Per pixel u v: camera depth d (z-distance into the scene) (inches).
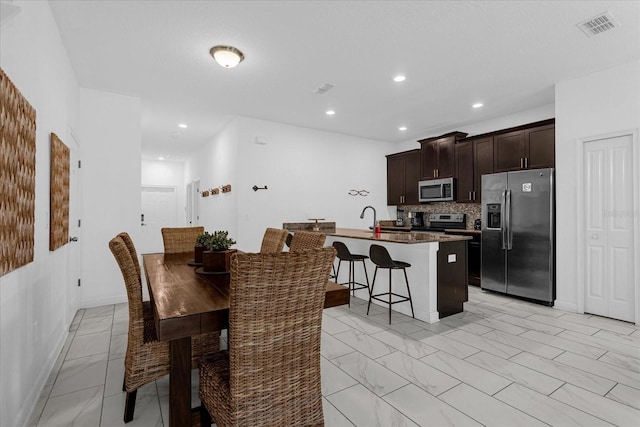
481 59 124.8
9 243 57.5
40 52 82.5
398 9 94.3
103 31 105.3
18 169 62.1
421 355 99.7
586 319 132.1
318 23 101.5
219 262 84.1
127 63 127.6
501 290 168.4
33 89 76.4
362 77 141.6
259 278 45.6
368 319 133.7
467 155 207.6
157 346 68.9
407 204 255.3
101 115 154.5
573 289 142.0
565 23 101.0
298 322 51.5
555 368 91.2
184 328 50.2
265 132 209.0
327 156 237.5
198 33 107.2
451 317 135.9
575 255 141.0
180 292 63.8
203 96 164.7
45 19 87.4
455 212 230.5
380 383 83.5
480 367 91.9
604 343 108.3
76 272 140.9
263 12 96.0
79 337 114.7
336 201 241.9
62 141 109.5
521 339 111.8
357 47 116.0
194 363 81.8
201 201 295.0
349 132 240.4
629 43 112.6
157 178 374.9
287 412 51.6
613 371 89.5
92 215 151.1
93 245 151.1
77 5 92.0
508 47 115.7
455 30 105.2
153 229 373.1
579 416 70.1
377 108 184.2
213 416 52.9
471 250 194.5
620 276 129.6
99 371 90.4
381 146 269.9
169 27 103.7
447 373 88.6
